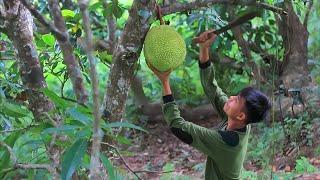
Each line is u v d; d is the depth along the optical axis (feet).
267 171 15.84
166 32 9.29
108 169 6.95
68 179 6.38
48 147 7.76
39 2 16.96
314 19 25.84
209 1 10.27
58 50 11.87
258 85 20.68
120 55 9.50
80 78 8.50
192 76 28.53
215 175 9.62
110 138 9.04
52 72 11.76
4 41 12.61
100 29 23.54
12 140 7.73
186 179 17.49
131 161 21.20
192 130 9.14
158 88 27.20
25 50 8.83
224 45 22.44
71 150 6.58
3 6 8.70
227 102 9.54
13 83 10.36
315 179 15.61
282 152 18.48
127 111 24.12
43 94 8.86
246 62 21.98
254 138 19.69
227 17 20.07
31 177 7.91
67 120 7.68
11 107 8.69
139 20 9.47
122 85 9.60
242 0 10.56
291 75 20.36
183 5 10.08
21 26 8.78
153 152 22.22
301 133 19.12
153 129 24.20
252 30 22.21
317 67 21.63
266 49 22.43
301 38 20.45
